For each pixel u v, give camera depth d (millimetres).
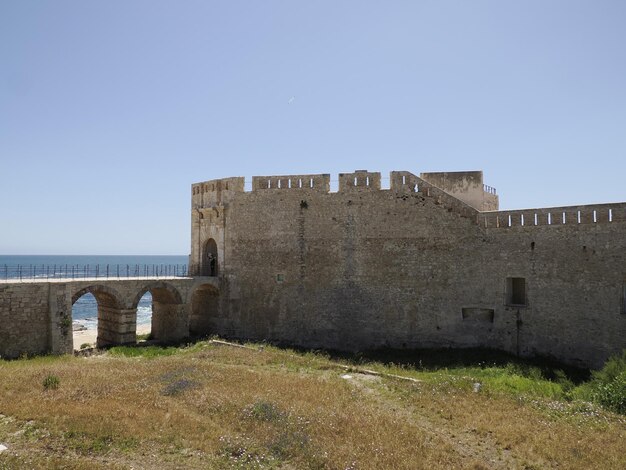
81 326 75438
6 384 23891
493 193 48125
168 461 16250
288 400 22688
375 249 42125
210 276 48906
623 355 28172
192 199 52844
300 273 44594
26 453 16359
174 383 25125
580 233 34156
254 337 45938
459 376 29359
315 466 16000
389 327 41188
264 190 46469
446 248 39688
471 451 17781
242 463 16156
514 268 36875
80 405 20891
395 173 41906
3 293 33406
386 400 24031
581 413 21828
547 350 35094
